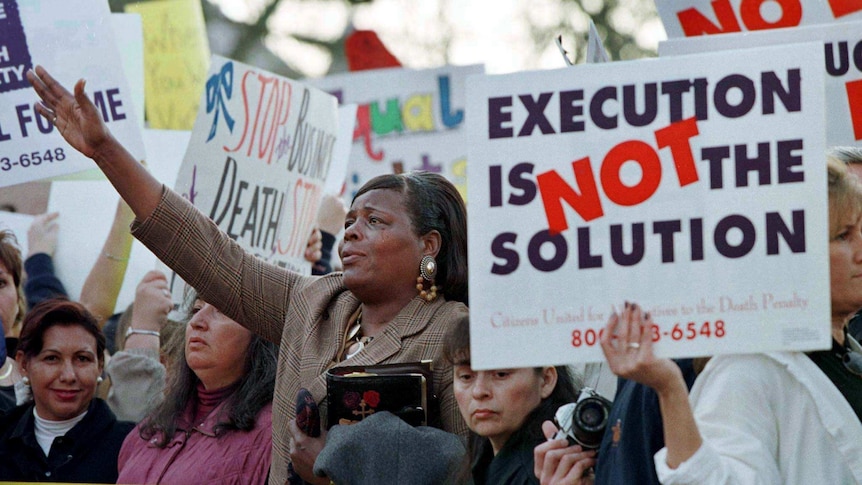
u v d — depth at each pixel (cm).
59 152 939
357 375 668
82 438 877
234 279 756
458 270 729
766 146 555
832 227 629
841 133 801
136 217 741
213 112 946
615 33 2852
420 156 1480
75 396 888
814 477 570
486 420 645
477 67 1477
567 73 568
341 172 1262
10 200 1027
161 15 1229
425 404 667
